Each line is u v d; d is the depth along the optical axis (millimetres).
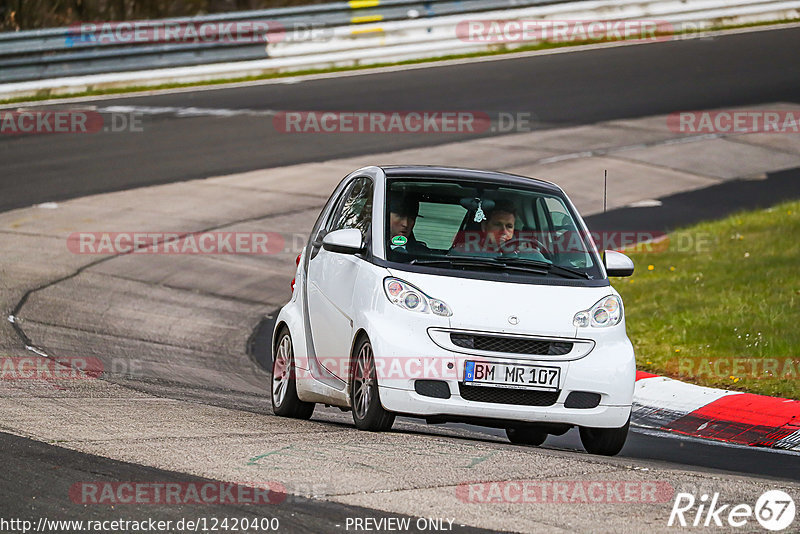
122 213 66000
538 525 18766
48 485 20203
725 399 34562
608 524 19000
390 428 27297
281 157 79375
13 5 121062
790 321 42812
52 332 43062
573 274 28484
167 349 42688
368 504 19609
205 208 67875
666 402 35469
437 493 20484
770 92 99438
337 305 28938
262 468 21984
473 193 29750
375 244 28375
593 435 27734
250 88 102062
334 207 32469
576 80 104188
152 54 103312
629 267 29672
